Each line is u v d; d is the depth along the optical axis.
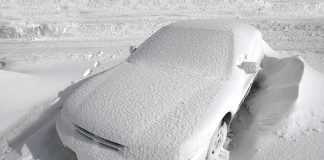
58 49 9.54
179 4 14.97
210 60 4.03
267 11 13.27
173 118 3.04
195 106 3.21
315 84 4.43
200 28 4.57
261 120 4.00
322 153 3.25
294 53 7.58
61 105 4.81
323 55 7.15
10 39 10.91
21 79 5.95
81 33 11.36
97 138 3.01
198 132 2.90
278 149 3.39
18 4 15.56
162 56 4.27
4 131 4.26
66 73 6.34
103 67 6.63
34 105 4.91
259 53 4.98
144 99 3.33
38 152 3.68
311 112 3.90
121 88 3.59
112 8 14.75
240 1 14.84
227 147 3.72
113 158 2.88
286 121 3.76
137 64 4.23
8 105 4.92
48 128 4.10
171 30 4.69
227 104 3.38
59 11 14.55
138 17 13.07
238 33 4.48
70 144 3.14
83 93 3.63
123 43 9.92
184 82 3.64
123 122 3.03
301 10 13.15
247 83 4.23
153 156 2.78
